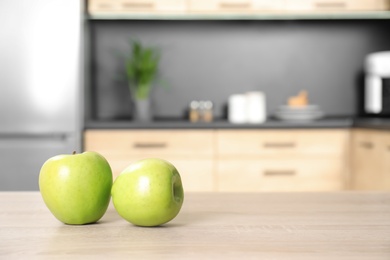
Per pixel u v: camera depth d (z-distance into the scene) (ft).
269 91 11.89
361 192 3.41
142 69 10.89
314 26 11.88
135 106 11.09
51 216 2.67
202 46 11.81
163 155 10.05
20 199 3.16
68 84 10.07
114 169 10.04
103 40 11.74
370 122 9.47
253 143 10.08
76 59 10.07
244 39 11.84
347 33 11.90
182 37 11.78
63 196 2.39
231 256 1.95
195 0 10.70
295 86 11.90
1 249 2.05
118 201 2.40
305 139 10.12
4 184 10.00
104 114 11.82
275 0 10.75
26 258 1.92
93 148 10.07
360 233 2.30
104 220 2.59
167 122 10.08
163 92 11.81
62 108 10.04
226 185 10.09
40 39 10.04
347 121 10.12
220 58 11.84
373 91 10.64
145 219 2.38
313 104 11.92
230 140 10.07
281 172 10.12
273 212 2.76
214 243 2.13
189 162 10.05
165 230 2.36
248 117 10.78
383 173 8.86
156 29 11.76
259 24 11.84
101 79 11.78
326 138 10.12
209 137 10.05
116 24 11.72
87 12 10.64
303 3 10.78
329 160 10.13
